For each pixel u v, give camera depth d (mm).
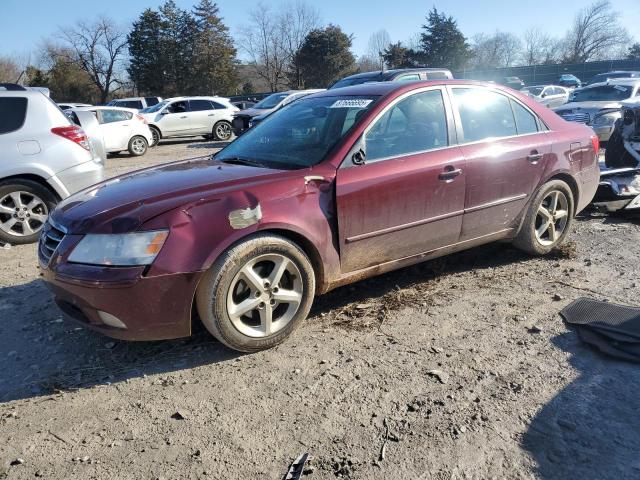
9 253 5668
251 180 3271
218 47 58062
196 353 3326
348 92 4227
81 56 61938
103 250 2904
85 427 2641
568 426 2520
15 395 2936
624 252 4938
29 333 3678
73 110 8922
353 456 2375
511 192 4332
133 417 2707
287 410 2721
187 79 58031
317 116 4059
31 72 60375
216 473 2299
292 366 3137
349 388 2895
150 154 16734
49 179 5957
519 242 4668
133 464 2371
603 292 4016
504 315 3717
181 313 3004
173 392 2916
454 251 4234
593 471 2242
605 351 3119
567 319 3551
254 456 2398
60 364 3258
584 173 4902
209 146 18516
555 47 77625
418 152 3828
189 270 2941
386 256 3762
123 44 63250
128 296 2871
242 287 3201
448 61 62219
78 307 3064
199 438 2529
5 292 4473
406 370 3057
